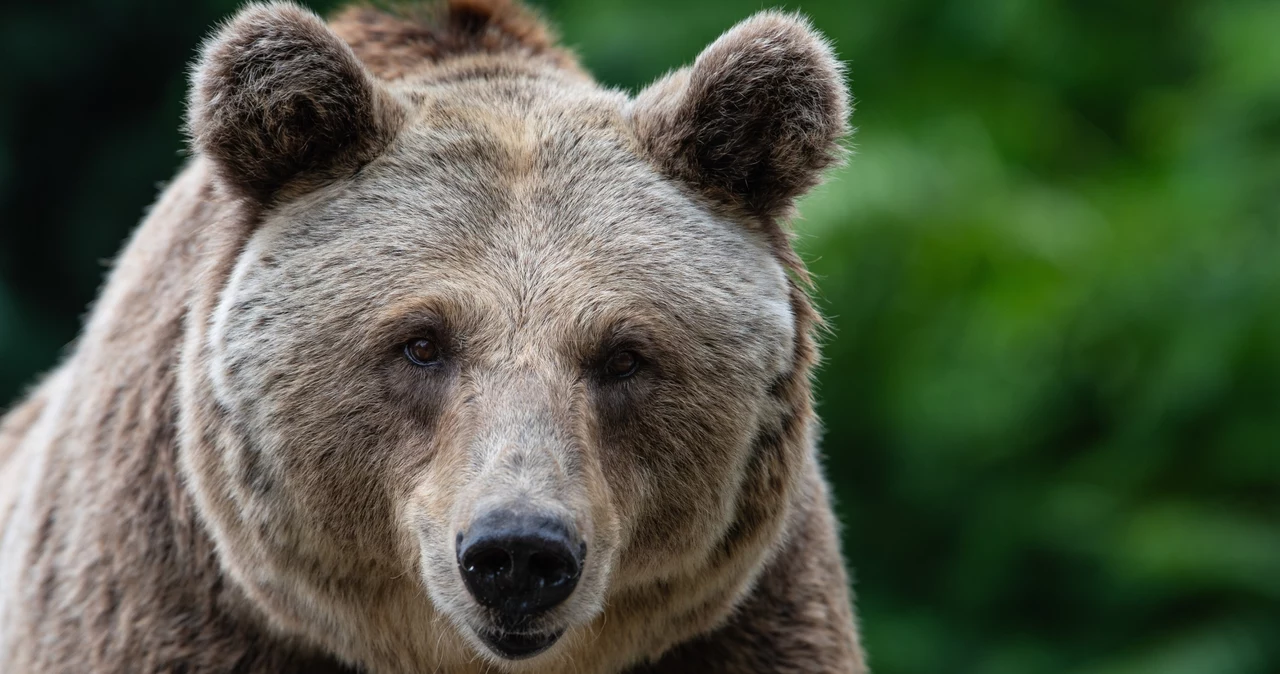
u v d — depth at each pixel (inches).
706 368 296.2
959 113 846.5
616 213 298.4
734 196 309.9
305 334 290.4
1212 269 733.3
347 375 289.4
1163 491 748.6
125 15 962.1
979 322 757.9
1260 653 683.4
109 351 338.6
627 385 293.6
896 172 782.5
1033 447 788.0
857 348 801.6
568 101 318.3
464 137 303.7
